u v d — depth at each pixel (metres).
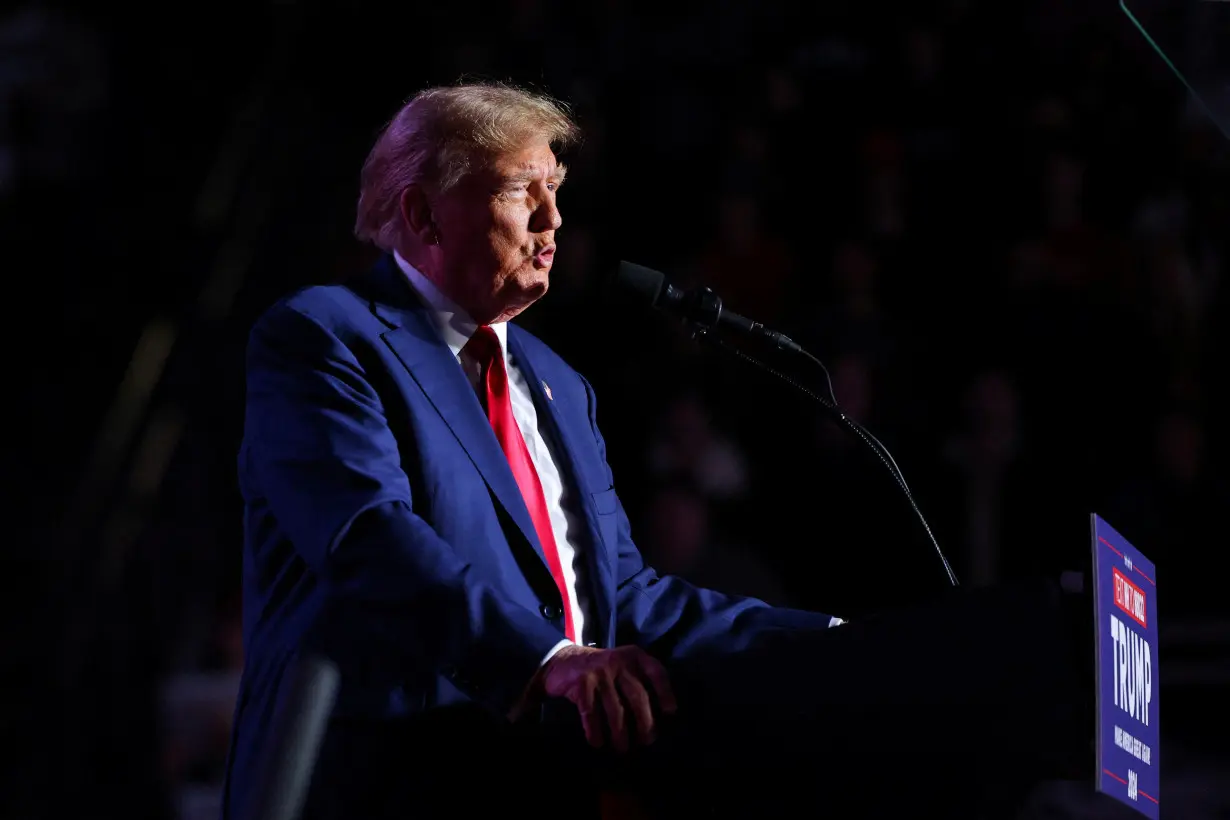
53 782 19.20
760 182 22.91
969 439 19.25
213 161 26.89
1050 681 5.66
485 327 7.79
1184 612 17.95
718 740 5.84
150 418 21.94
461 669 6.32
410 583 6.41
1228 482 18.86
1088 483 19.56
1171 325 20.23
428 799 6.72
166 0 28.00
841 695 5.75
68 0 27.72
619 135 23.91
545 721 6.03
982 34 23.72
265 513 7.32
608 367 20.88
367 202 7.97
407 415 7.21
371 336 7.39
